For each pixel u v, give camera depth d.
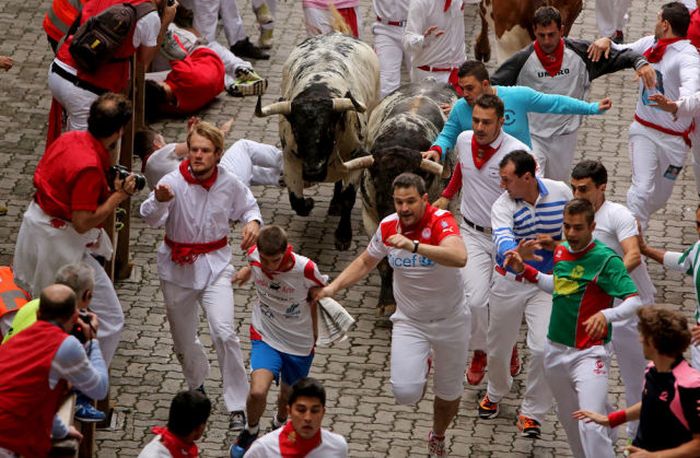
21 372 20.25
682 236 35.34
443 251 24.08
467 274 28.56
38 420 20.62
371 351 30.72
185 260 27.02
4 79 41.47
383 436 27.84
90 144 25.00
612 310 24.03
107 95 24.98
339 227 34.28
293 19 46.34
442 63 37.78
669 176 33.31
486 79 29.20
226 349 27.11
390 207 30.45
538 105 29.92
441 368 26.08
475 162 28.11
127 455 26.98
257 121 40.12
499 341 27.42
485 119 27.47
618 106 41.41
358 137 33.22
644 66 31.55
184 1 41.19
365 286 33.19
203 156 26.44
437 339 25.70
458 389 26.22
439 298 25.27
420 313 25.53
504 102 29.83
